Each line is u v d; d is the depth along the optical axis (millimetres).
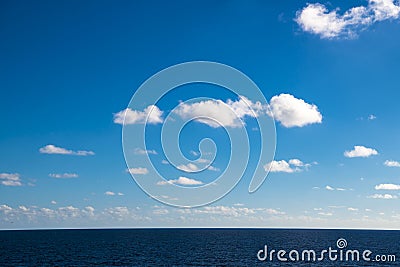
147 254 78250
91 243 111250
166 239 135250
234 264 63938
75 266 60875
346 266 64688
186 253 80312
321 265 65000
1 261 66875
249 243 112625
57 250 87500
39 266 60844
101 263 64062
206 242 117250
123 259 69625
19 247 95750
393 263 70438
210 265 62281
